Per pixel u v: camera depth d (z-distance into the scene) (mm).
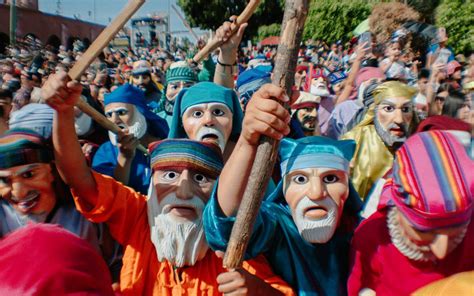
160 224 2043
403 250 1731
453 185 1568
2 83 5867
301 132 3684
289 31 1454
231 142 3002
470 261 1710
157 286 2055
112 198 2096
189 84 4441
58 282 1060
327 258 1915
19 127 2201
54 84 1842
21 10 21781
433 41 6781
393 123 3213
